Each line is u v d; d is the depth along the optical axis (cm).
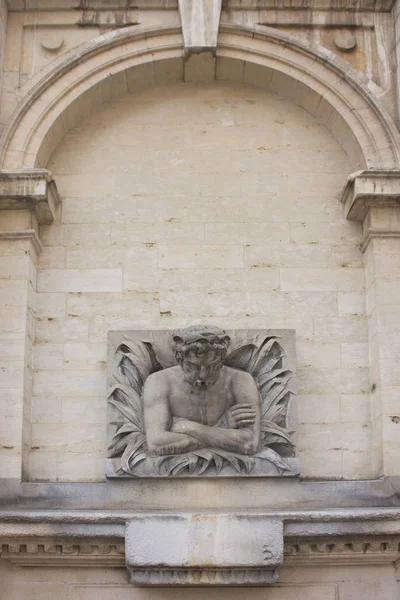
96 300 1504
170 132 1585
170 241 1531
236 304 1505
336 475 1433
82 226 1536
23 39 1580
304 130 1593
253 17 1591
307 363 1478
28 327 1454
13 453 1390
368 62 1585
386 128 1527
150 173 1565
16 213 1481
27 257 1466
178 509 1377
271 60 1573
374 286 1466
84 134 1583
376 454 1427
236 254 1526
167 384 1405
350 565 1365
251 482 1391
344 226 1543
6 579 1359
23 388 1414
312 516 1314
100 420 1453
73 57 1547
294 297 1509
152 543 1301
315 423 1453
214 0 1568
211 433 1379
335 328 1495
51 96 1538
